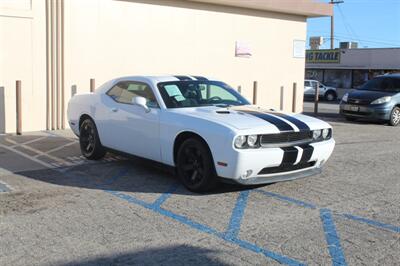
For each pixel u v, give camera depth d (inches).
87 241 189.5
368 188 280.1
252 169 240.7
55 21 477.7
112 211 226.7
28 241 188.7
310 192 267.3
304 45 724.0
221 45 620.7
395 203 250.5
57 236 194.2
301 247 187.0
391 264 173.2
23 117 466.9
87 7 496.7
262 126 247.0
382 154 396.5
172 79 302.7
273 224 212.5
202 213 225.8
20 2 454.0
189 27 584.1
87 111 334.3
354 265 171.6
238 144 236.8
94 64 508.1
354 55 1592.0
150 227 205.9
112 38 518.3
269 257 177.2
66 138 434.0
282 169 255.0
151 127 280.2
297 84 725.3
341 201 251.4
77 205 235.3
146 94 295.6
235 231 203.0
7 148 382.3
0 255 175.5
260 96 677.9
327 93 1455.5
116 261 171.6
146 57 547.8
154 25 550.9
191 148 258.5
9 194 252.5
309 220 219.1
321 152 266.2
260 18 660.7
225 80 631.8
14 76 457.4
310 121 273.0
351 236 200.1
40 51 471.8
